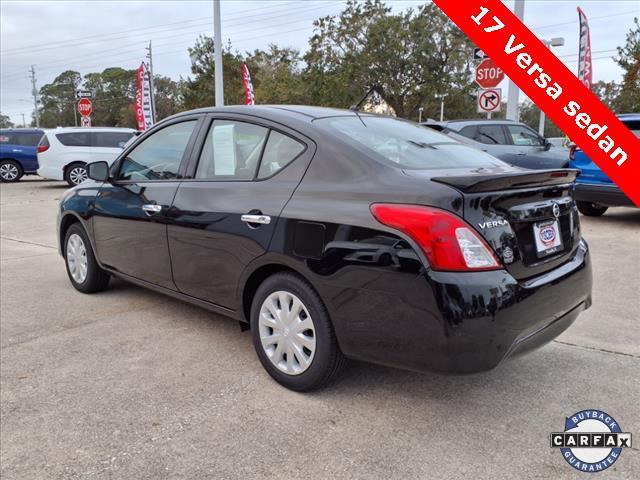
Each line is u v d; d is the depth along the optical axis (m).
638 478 2.32
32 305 4.68
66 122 93.44
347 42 31.52
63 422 2.78
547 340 2.82
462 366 2.43
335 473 2.36
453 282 2.38
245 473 2.36
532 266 2.68
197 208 3.48
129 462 2.44
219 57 15.54
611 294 4.84
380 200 2.62
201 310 4.54
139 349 3.71
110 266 4.54
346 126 3.25
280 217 2.96
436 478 2.32
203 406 2.92
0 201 12.85
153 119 19.69
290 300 3.02
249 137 3.39
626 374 3.28
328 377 2.93
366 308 2.63
